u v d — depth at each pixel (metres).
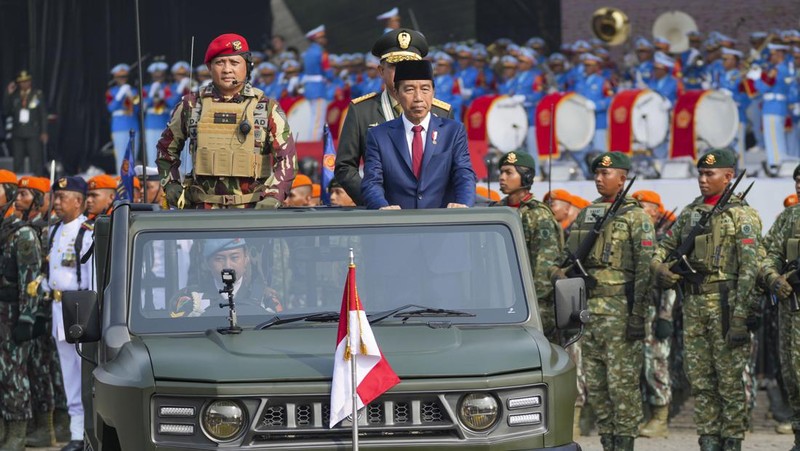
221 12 93.62
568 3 89.62
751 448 40.03
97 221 25.39
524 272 23.36
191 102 26.81
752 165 67.50
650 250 35.44
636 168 64.19
